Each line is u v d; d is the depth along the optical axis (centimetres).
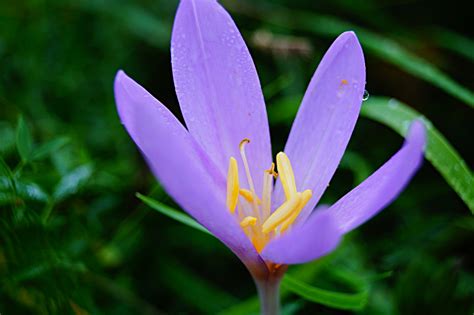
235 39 28
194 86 27
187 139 27
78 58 40
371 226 38
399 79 43
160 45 41
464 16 45
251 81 28
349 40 27
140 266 35
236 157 27
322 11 45
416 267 31
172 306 35
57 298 30
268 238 27
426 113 42
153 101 26
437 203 39
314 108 27
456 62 44
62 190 31
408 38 44
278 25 42
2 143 33
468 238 36
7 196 30
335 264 34
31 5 39
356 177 36
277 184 27
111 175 34
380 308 33
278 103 39
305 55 38
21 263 30
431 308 30
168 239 36
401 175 23
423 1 46
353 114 27
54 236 31
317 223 23
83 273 31
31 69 38
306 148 27
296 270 33
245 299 35
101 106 39
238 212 27
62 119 38
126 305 33
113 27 41
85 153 34
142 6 42
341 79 27
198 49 28
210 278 36
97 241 33
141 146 25
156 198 33
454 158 30
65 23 40
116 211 35
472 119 41
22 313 30
